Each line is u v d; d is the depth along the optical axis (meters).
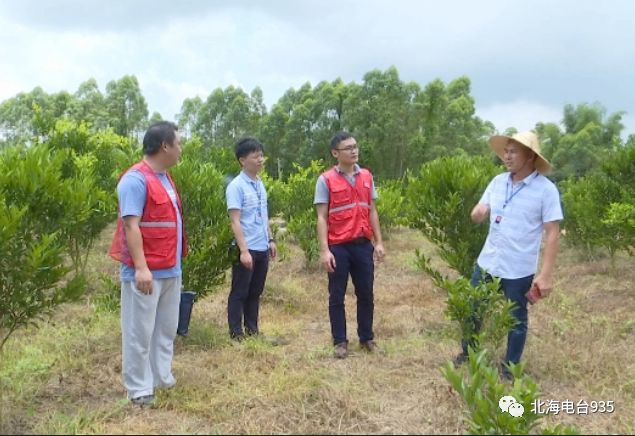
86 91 38.31
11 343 5.04
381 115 29.88
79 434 3.42
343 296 5.10
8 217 3.60
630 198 7.34
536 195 4.29
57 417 3.67
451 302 4.36
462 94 34.53
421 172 6.20
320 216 5.04
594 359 4.69
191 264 5.42
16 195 3.86
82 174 6.94
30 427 3.57
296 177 11.32
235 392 4.07
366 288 5.12
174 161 3.97
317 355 5.00
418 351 5.12
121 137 10.08
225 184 6.36
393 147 30.39
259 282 5.67
